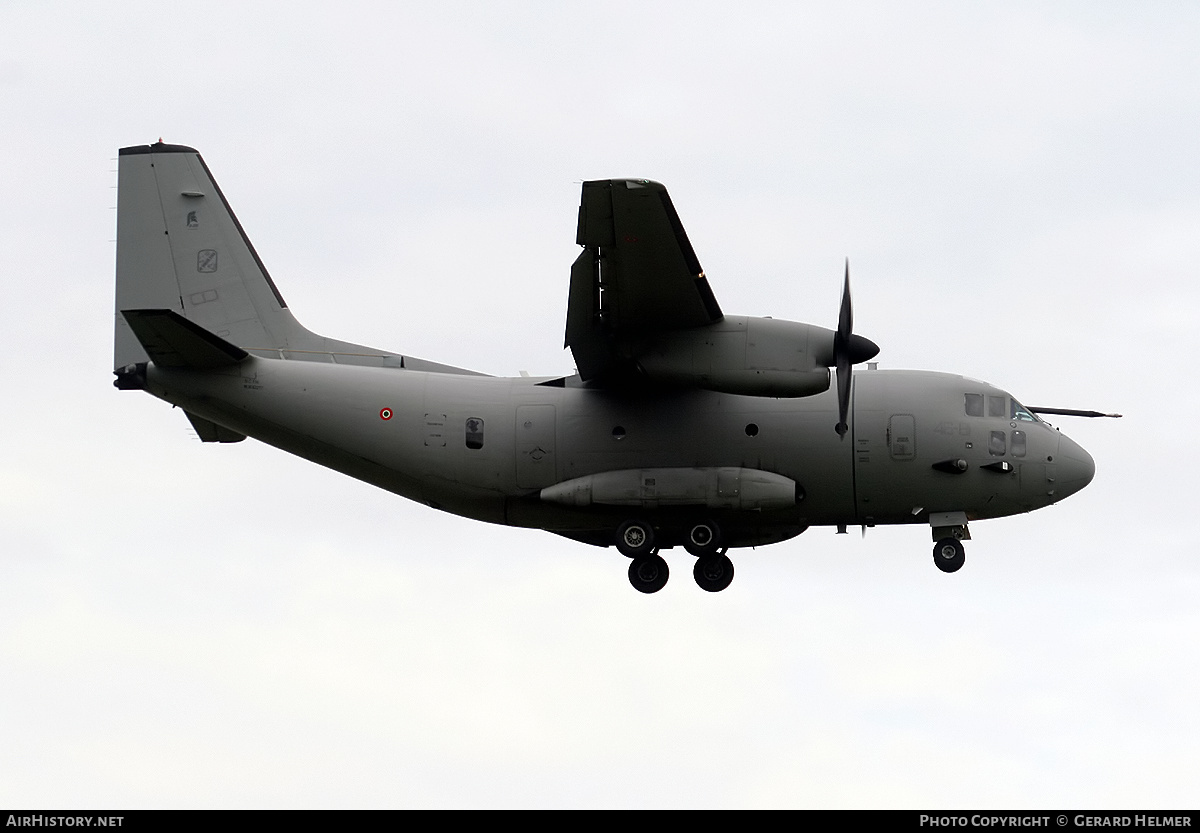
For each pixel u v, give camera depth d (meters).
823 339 72.38
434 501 81.06
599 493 77.62
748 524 79.50
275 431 80.38
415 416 79.69
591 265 68.44
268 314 84.88
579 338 74.56
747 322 72.56
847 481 77.88
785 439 77.62
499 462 79.06
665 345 72.69
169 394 80.38
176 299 85.25
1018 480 78.06
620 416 78.62
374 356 84.19
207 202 85.94
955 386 79.06
